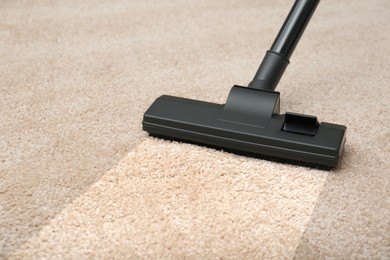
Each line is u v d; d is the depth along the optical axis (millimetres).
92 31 1441
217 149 873
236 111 856
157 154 855
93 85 1118
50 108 1011
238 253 647
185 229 686
